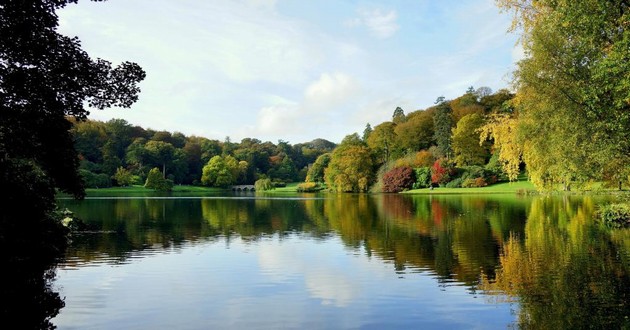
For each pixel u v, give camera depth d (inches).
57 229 789.9
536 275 524.1
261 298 455.8
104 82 492.1
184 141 5487.2
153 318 395.2
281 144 6441.9
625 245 697.6
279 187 4943.4
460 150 3238.2
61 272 573.9
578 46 660.1
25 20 414.0
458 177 3159.5
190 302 442.6
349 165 3513.8
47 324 378.9
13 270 580.7
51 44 439.2
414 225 1057.5
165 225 1109.1
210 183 4712.1
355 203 2000.5
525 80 748.6
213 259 660.1
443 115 3472.0
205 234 938.1
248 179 5270.7
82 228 1029.2
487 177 3026.6
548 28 681.0
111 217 1321.4
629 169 734.5
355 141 3722.9
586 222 1015.6
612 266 557.9
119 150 4360.2
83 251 728.3
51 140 494.6
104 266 611.5
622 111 615.8
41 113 452.4
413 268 583.8
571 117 681.0
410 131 3882.9
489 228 964.0
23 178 574.2
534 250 681.6
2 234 604.7
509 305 416.5
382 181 3400.6
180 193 3503.9
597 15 571.5
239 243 815.7
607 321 365.4
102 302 443.2
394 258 653.9
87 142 3885.3
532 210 1375.5
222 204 1975.9
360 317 394.6
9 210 582.2
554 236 813.2
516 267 570.3
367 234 916.0
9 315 401.7
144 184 3996.1
